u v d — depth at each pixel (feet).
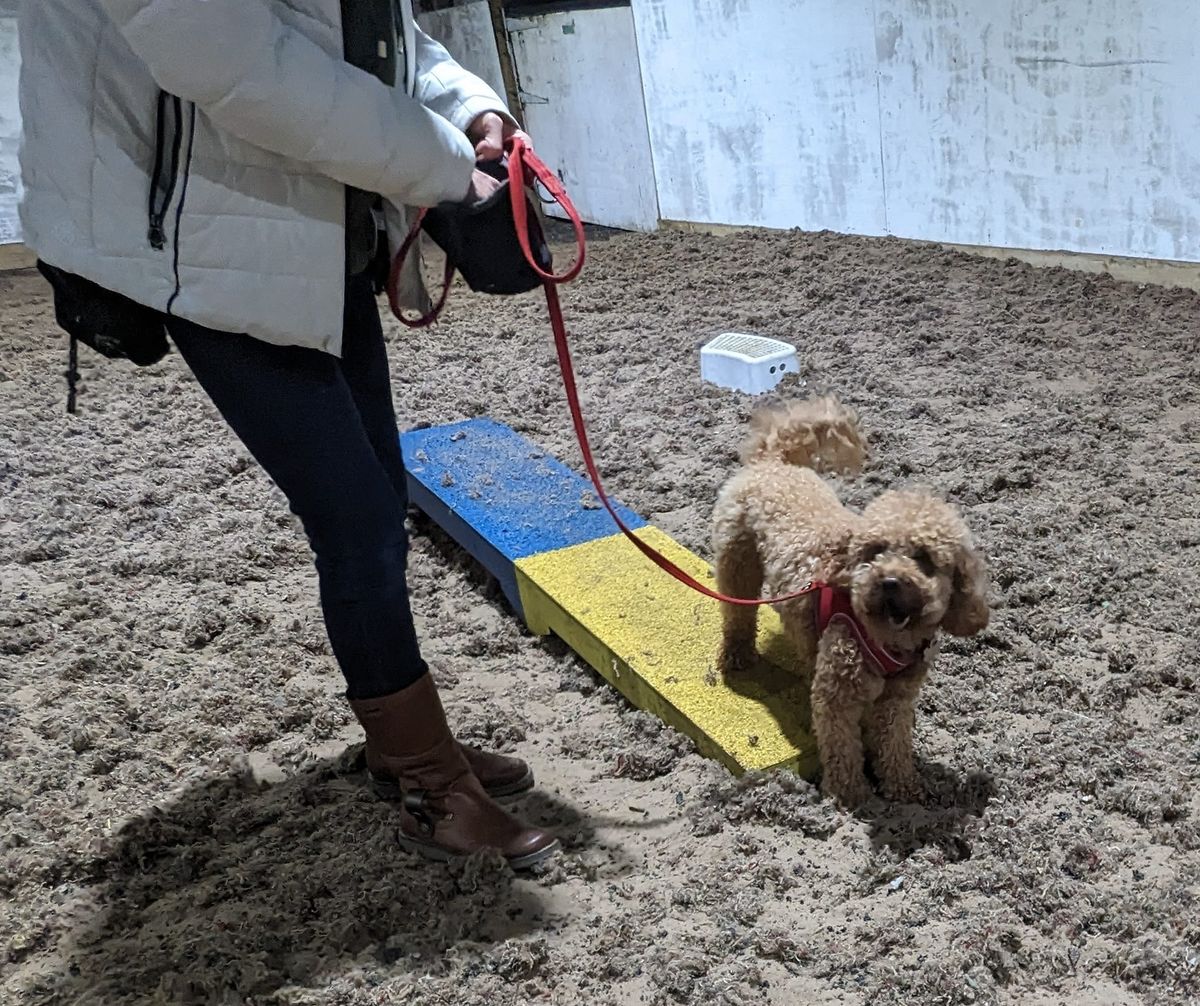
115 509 14.26
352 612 7.07
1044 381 16.25
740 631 8.99
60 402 18.71
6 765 9.05
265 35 5.37
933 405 15.58
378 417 7.79
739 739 8.31
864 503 12.84
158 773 8.88
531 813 8.16
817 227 26.63
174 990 6.48
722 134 28.02
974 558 7.43
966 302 20.03
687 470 14.05
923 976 6.36
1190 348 16.83
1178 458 13.32
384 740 7.48
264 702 9.78
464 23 35.27
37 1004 6.59
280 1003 6.40
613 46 30.17
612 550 10.93
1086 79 19.84
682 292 22.84
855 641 7.48
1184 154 18.78
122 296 6.13
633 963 6.64
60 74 5.74
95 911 7.43
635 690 9.32
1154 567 10.90
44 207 5.88
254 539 13.07
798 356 18.04
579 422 7.45
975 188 22.58
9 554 13.05
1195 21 17.87
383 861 7.54
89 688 10.17
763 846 7.60
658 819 7.99
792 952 6.63
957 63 21.97
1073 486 12.87
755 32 25.99
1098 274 20.79
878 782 8.16
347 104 5.67
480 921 7.04
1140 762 8.17
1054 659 9.61
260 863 7.64
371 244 6.68
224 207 5.88
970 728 8.75
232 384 6.41
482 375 18.69
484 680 10.18
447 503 12.04
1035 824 7.61
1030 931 6.80
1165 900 6.89
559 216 34.68
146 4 5.06
